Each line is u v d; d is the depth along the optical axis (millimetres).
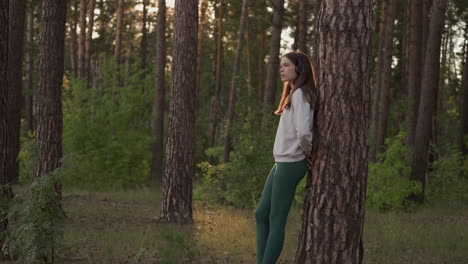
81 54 24953
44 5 9703
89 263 6086
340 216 3783
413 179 15070
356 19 3799
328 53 3848
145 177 21000
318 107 3914
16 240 5012
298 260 3973
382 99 18312
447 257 7258
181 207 10523
